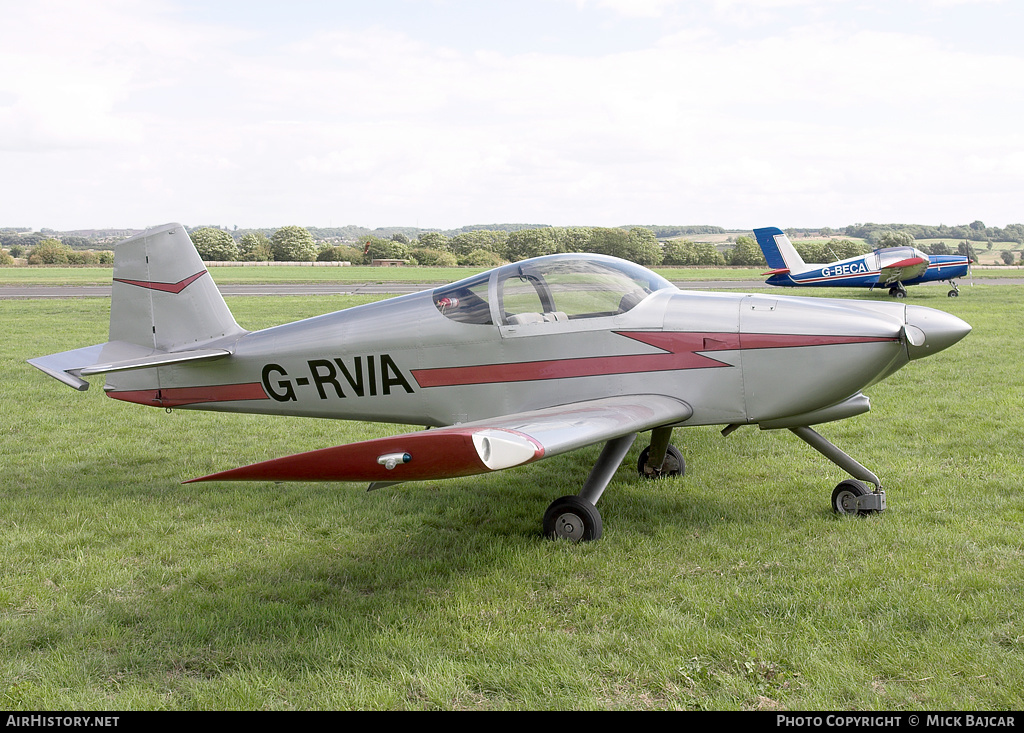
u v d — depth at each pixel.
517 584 3.81
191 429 7.72
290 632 3.30
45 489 5.65
